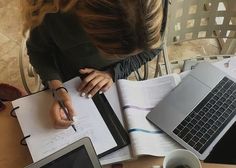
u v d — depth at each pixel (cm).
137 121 100
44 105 104
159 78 110
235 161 95
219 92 106
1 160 97
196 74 110
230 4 126
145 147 95
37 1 90
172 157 89
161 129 100
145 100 106
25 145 99
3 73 205
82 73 113
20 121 101
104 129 100
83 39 108
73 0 77
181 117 102
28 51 121
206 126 100
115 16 72
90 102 105
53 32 109
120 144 97
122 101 105
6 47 215
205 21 133
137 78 141
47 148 96
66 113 101
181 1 123
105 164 95
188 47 210
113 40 76
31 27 102
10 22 224
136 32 75
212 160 95
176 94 106
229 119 101
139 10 72
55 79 113
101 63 119
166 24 115
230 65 113
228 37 141
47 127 100
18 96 134
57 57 123
